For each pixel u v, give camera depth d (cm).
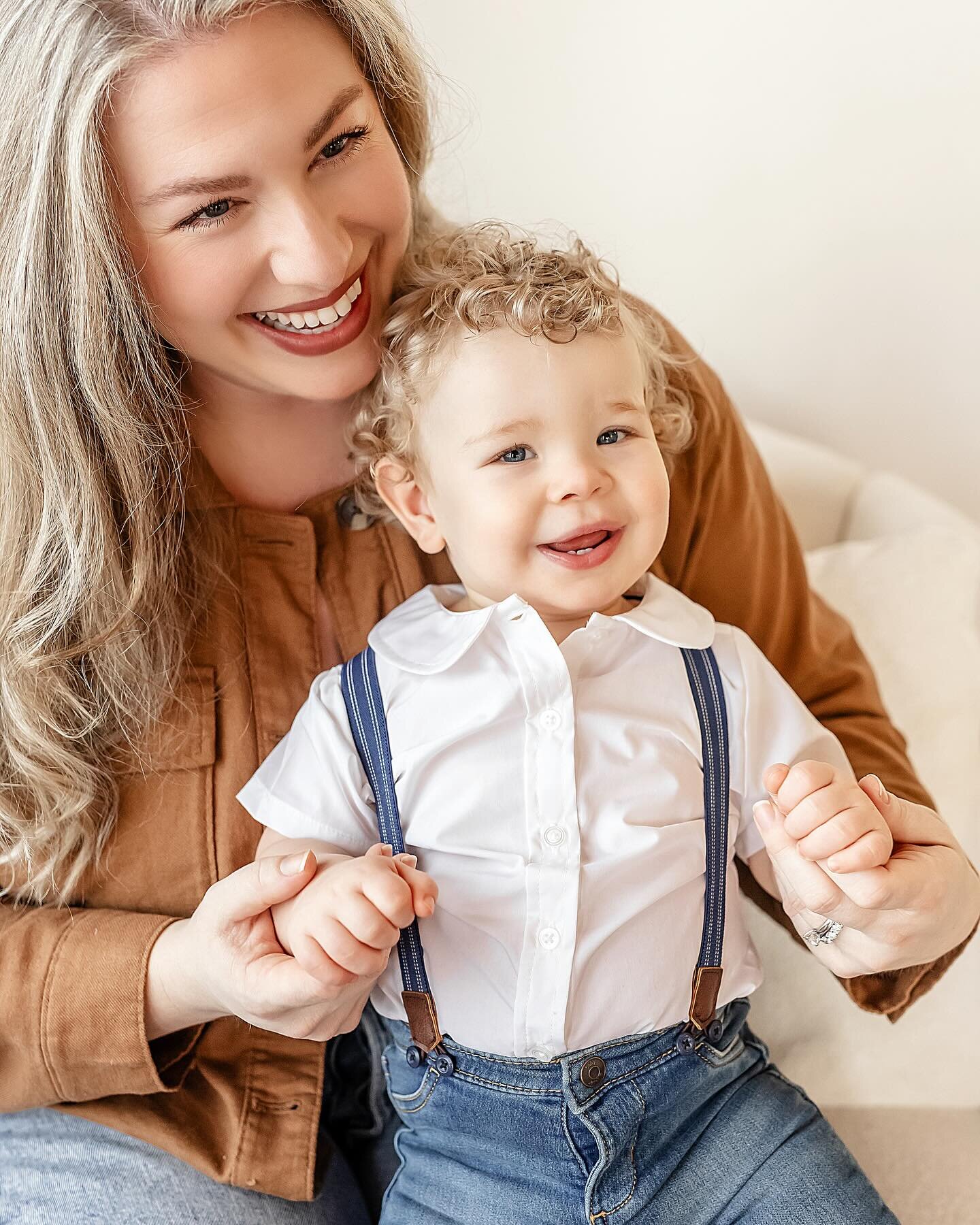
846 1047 117
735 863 109
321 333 96
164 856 103
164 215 87
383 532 109
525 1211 92
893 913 84
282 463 107
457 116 140
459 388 93
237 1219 98
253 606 105
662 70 168
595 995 92
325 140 88
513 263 98
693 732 97
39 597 101
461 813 93
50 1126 106
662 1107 93
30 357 93
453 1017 94
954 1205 103
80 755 101
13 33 86
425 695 96
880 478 161
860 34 160
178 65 83
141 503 98
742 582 117
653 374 104
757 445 166
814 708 117
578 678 96
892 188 167
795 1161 94
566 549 93
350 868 82
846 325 176
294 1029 89
